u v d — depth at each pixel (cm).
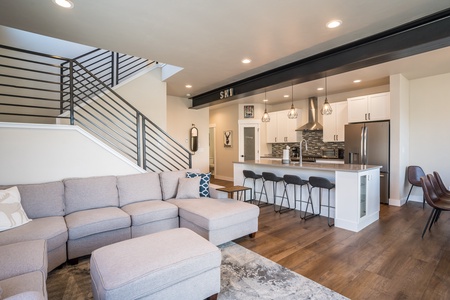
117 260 171
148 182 354
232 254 276
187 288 178
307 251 282
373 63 336
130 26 281
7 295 133
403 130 491
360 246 294
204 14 256
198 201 337
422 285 213
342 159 600
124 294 151
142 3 235
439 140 482
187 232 224
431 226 359
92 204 302
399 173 478
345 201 356
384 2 234
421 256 266
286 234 336
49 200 275
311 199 431
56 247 233
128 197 331
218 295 201
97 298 162
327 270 240
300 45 336
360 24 278
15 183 287
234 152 821
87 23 274
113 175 351
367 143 519
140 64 543
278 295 201
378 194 402
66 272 239
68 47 495
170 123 679
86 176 334
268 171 513
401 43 291
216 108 880
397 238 317
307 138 730
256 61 400
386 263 252
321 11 250
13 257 170
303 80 420
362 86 567
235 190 346
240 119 795
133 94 502
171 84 554
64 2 232
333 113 623
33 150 298
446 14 255
